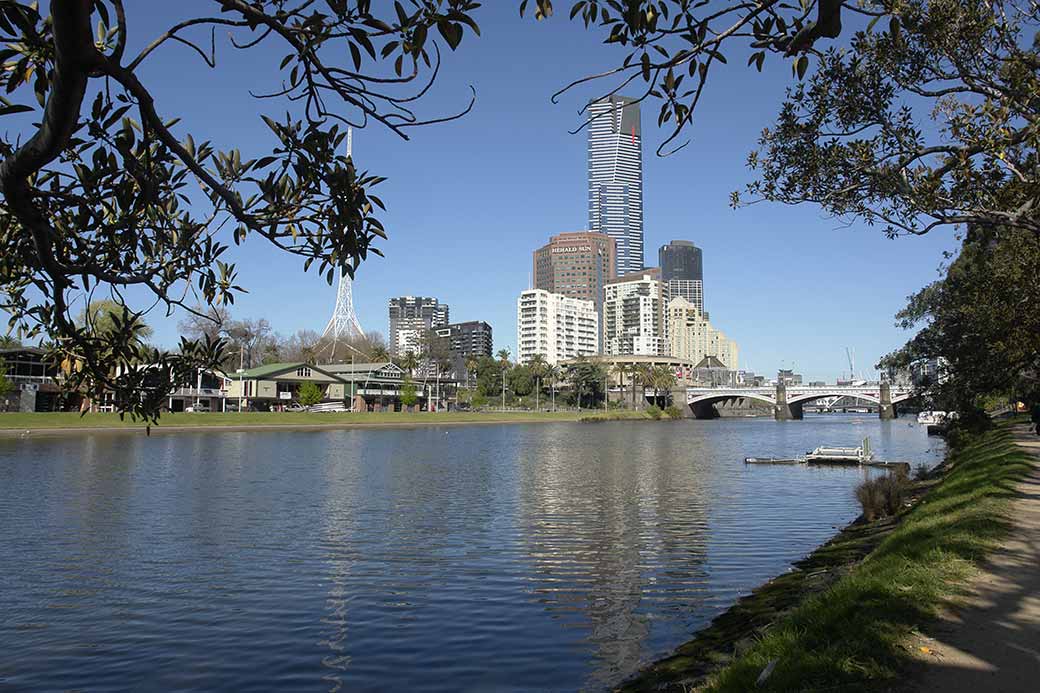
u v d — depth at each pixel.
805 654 8.00
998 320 23.06
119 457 58.94
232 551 23.94
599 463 58.72
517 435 106.69
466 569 21.48
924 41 12.88
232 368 134.88
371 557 23.03
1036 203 13.17
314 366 145.00
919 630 8.45
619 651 14.48
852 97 14.18
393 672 13.49
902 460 61.28
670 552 23.89
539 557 23.16
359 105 4.26
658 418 189.38
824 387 193.75
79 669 13.69
